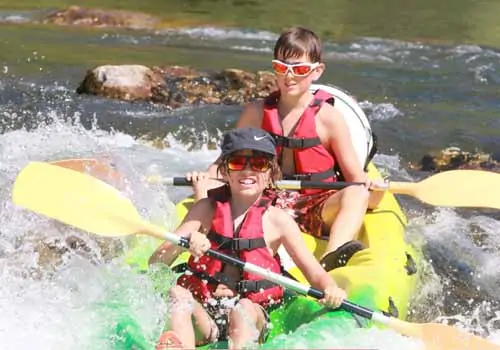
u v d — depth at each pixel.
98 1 39.59
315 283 9.27
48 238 12.16
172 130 19.36
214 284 9.33
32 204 10.31
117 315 9.12
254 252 9.43
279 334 9.20
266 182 9.53
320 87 13.27
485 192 11.91
